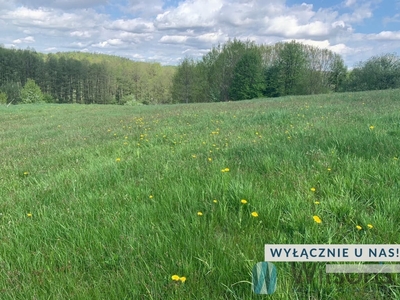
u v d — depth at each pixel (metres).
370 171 3.54
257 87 62.94
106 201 3.43
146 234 2.61
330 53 64.50
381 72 51.12
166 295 1.89
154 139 7.54
